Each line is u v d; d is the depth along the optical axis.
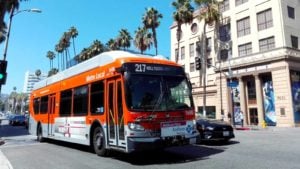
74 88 12.94
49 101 16.12
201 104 44.31
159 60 9.69
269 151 10.84
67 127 13.22
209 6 41.47
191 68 51.53
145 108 8.74
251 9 39.84
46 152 12.73
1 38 34.62
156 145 8.52
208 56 47.88
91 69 11.50
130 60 9.20
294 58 33.06
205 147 12.34
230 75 37.00
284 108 32.53
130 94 8.77
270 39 37.12
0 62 15.84
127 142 8.51
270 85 35.00
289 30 36.19
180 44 54.31
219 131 13.24
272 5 36.97
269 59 33.94
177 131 9.02
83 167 8.77
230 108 38.84
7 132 28.70
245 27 40.78
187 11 42.84
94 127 10.95
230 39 43.06
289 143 13.56
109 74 9.96
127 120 8.62
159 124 8.75
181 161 9.16
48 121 15.93
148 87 9.07
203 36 49.00
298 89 33.12
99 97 10.59
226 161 8.85
